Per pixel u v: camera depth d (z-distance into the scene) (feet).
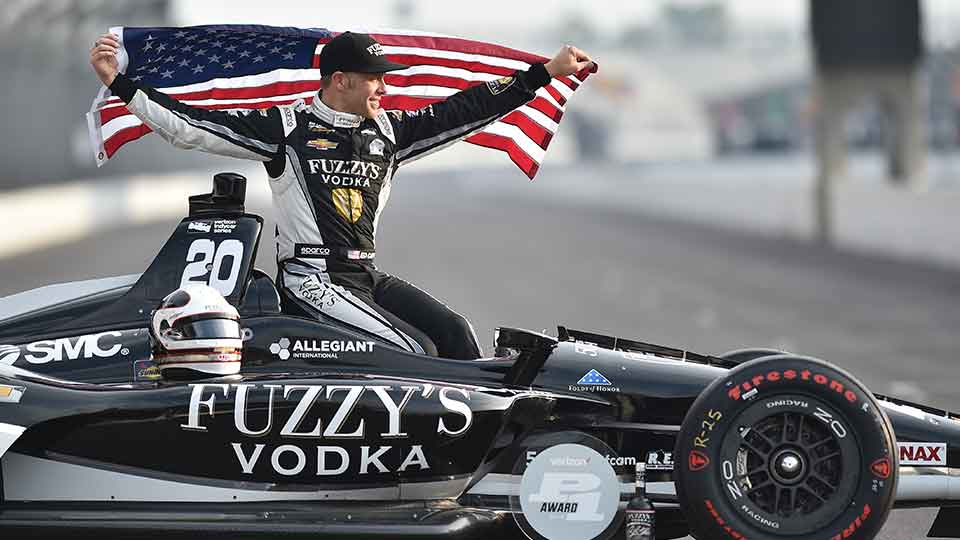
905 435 67.00
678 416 66.23
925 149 447.42
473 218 501.56
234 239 69.41
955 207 268.62
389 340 67.92
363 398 64.39
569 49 74.08
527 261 287.69
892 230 303.27
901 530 79.56
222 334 65.16
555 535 64.18
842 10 434.30
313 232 69.15
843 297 217.97
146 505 63.93
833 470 61.11
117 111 75.72
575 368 67.05
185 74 75.72
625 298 211.82
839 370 61.05
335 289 68.59
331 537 61.46
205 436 63.98
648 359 68.28
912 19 438.40
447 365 67.36
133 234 408.26
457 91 80.12
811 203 353.72
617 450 65.92
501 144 80.74
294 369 67.10
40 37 467.11
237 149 69.31
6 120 601.21
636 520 62.85
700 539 62.08
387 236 376.07
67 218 439.63
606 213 543.39
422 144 72.69
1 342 68.23
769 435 61.36
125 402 63.93
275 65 76.84
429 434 64.54
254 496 64.44
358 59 69.00
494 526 63.67
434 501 65.46
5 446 61.87
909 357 150.00
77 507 63.67
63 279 237.66
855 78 436.35
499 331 67.41
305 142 69.26
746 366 61.16
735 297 217.15
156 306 68.85
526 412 65.36
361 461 64.54
